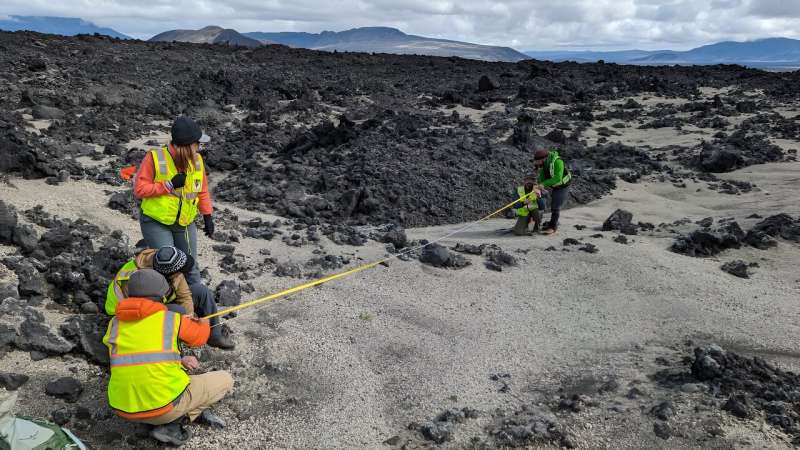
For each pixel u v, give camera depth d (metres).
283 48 46.34
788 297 7.50
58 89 21.66
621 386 5.20
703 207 12.85
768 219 10.46
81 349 4.97
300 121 21.14
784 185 13.76
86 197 8.96
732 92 28.25
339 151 15.22
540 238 9.91
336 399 4.90
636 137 20.06
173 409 4.02
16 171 9.32
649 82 30.61
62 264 6.00
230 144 16.77
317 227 9.67
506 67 40.44
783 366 5.64
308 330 6.02
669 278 7.95
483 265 8.34
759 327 6.56
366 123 17.52
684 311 6.96
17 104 18.77
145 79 26.33
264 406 4.73
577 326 6.57
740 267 8.40
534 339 6.22
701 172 15.55
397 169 13.08
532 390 5.19
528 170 13.92
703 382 5.12
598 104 26.11
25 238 6.42
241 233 9.02
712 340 6.25
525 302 7.17
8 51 28.09
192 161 4.97
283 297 6.73
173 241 5.18
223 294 6.39
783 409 4.64
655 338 6.30
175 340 4.02
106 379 4.76
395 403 4.92
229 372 5.13
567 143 18.20
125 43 39.00
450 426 4.54
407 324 6.37
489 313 6.80
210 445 4.21
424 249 8.65
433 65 40.72
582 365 5.66
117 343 3.92
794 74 35.16
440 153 14.26
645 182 14.76
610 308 7.05
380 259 8.27
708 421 4.55
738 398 4.77
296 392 4.95
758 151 16.69
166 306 4.27
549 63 42.16
